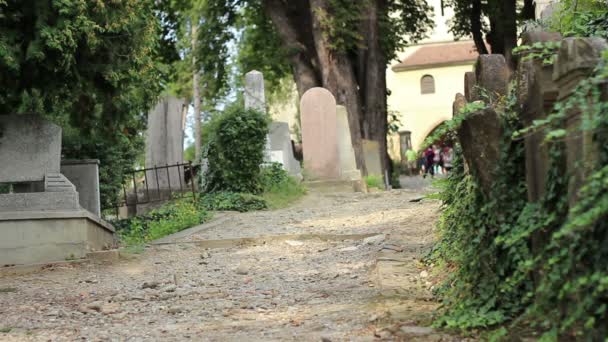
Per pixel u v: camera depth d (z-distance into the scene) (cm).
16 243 1284
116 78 1378
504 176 662
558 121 552
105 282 1137
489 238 682
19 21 1275
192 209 1852
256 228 1622
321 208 1942
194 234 1580
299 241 1430
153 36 1452
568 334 548
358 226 1534
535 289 629
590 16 907
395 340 639
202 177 2214
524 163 661
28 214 1292
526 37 647
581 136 522
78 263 1284
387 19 3303
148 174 2497
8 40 1254
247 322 785
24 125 1352
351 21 3088
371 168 3114
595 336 511
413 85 6781
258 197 2069
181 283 1098
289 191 2244
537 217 595
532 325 584
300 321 763
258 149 2161
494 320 641
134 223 1788
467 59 6681
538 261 609
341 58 3095
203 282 1096
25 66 1327
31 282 1154
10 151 1348
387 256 1102
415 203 1827
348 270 1084
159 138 2519
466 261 714
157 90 1652
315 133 2561
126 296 1001
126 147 2009
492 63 804
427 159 4422
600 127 508
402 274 948
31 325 830
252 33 3772
